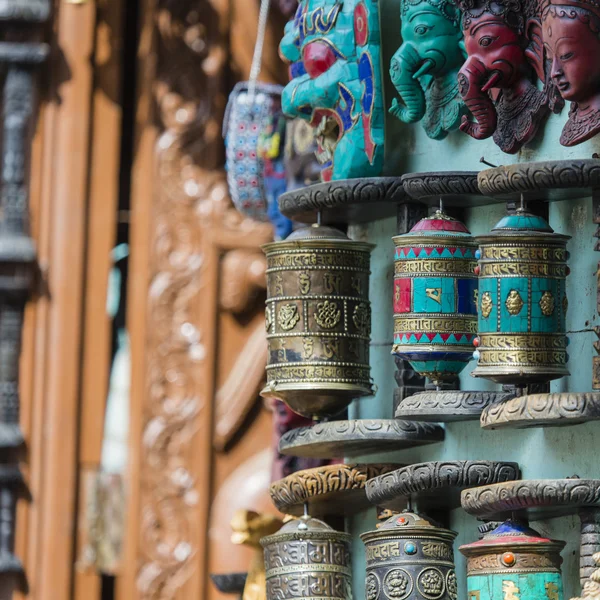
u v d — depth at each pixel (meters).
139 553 9.09
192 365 9.23
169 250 9.30
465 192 4.86
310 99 5.39
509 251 4.54
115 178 9.30
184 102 9.36
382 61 5.34
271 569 5.16
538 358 4.52
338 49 5.31
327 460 6.42
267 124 6.64
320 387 5.14
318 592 5.08
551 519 4.66
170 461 9.17
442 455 5.11
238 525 5.87
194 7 9.35
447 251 4.87
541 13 4.49
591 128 4.46
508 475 4.75
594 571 4.26
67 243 9.22
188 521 9.12
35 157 9.27
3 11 9.19
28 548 9.00
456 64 5.02
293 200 5.32
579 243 4.63
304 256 5.17
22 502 9.04
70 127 9.28
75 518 9.06
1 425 9.06
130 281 9.34
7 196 9.18
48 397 9.12
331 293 5.16
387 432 5.07
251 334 9.30
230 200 9.31
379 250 5.43
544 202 4.70
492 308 4.55
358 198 5.15
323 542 5.12
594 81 4.44
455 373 4.91
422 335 4.86
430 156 5.18
